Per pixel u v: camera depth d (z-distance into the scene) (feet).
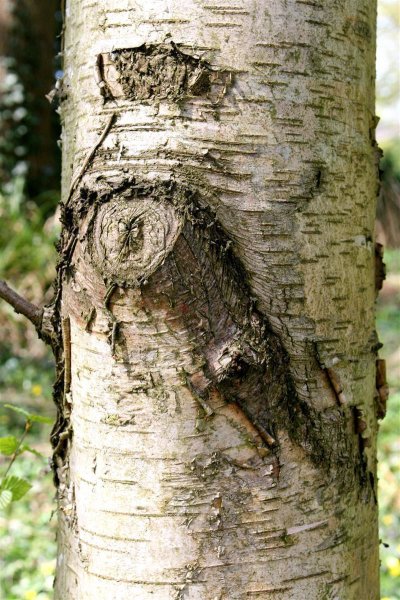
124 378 2.85
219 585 2.86
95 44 2.93
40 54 15.74
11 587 5.93
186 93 2.83
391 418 10.09
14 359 11.91
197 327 2.79
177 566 2.86
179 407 2.83
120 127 2.87
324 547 2.95
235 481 2.86
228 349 2.80
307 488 2.92
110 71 2.89
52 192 15.14
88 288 2.84
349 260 3.03
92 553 2.95
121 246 2.74
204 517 2.85
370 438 3.16
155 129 2.84
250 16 2.84
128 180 2.80
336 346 3.00
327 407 2.98
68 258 2.91
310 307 2.94
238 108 2.85
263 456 2.86
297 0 2.88
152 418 2.85
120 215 2.76
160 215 2.75
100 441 2.91
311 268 2.94
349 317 3.04
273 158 2.88
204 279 2.78
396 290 20.61
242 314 2.83
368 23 3.09
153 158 2.83
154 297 2.75
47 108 16.02
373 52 3.16
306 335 2.94
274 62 2.86
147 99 2.85
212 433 2.84
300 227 2.91
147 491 2.87
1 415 9.75
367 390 3.14
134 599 2.89
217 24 2.83
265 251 2.88
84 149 2.94
